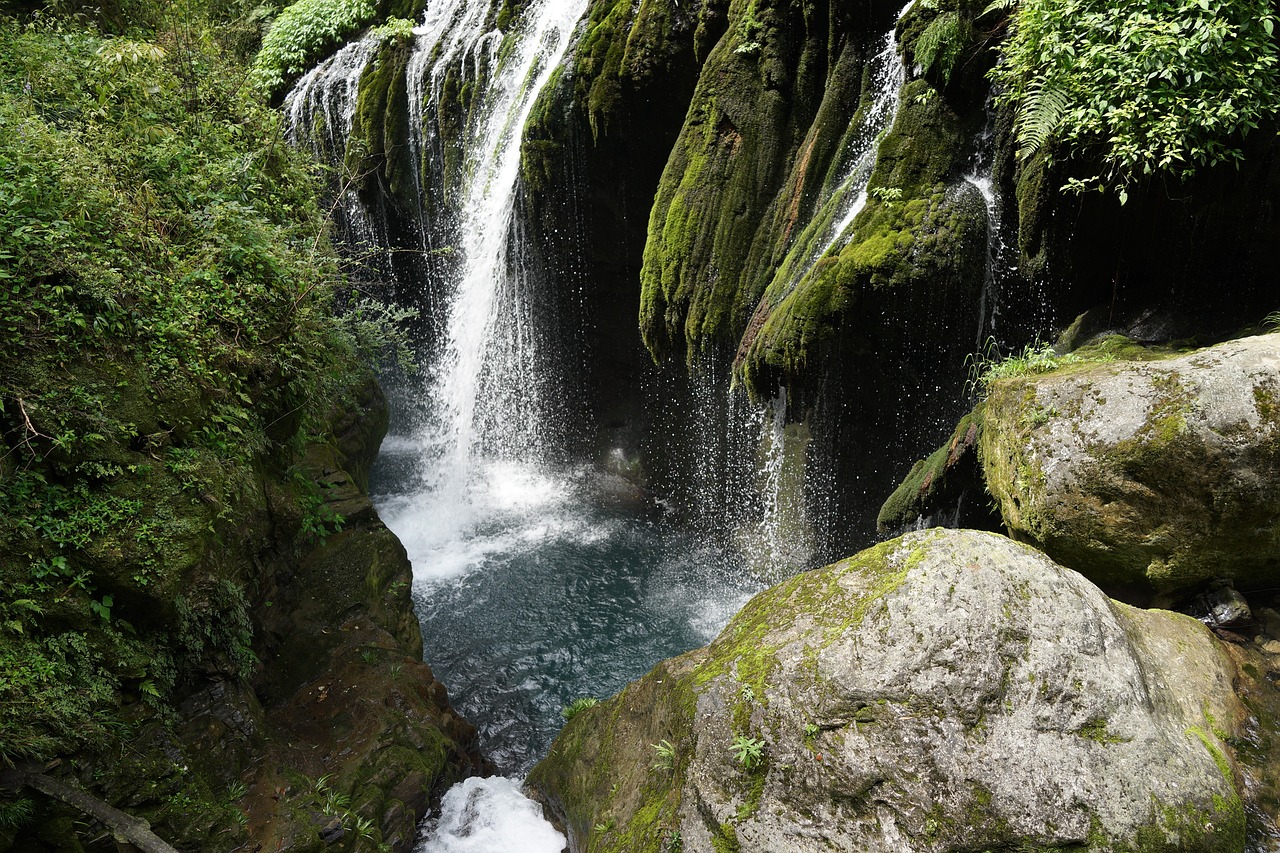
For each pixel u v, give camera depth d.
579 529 9.96
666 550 9.46
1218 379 3.93
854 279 6.30
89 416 3.80
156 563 3.88
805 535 7.88
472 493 10.95
